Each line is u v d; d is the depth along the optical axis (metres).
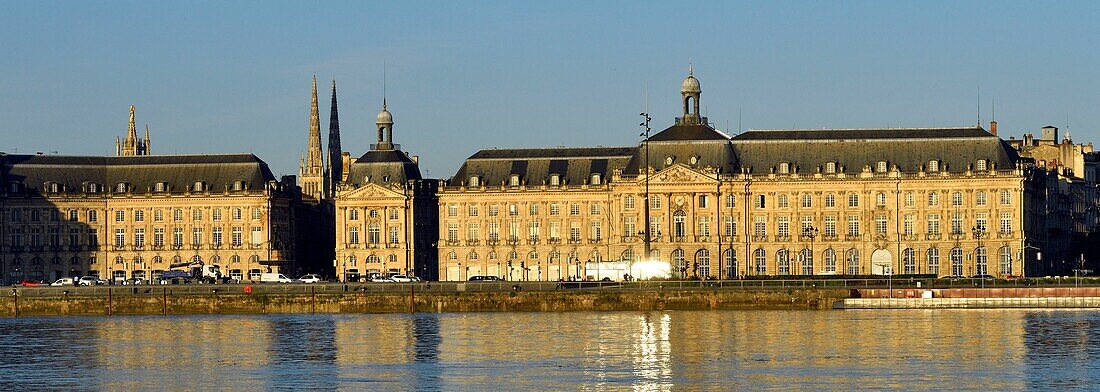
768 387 176.88
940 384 177.75
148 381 185.88
